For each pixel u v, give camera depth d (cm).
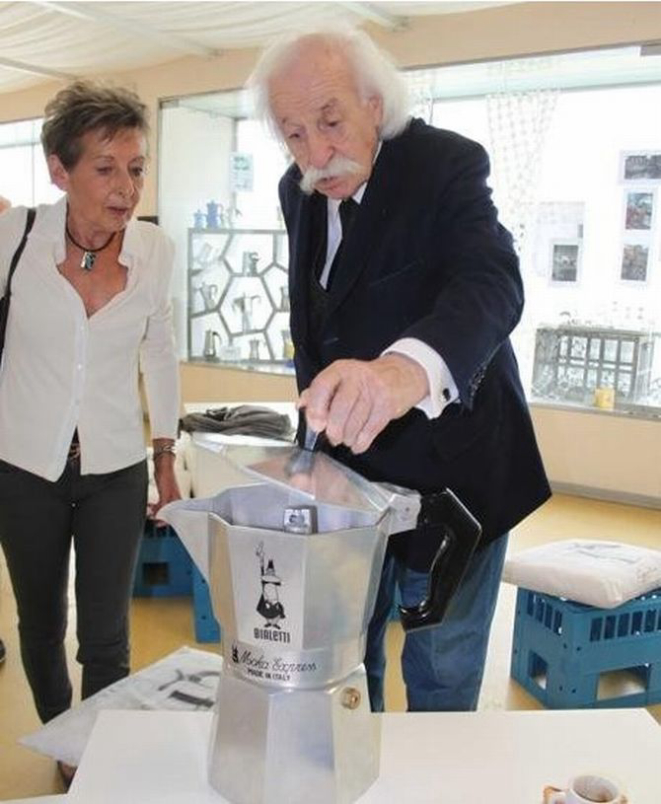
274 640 78
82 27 497
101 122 145
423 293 124
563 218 474
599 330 465
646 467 438
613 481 449
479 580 138
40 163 737
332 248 134
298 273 136
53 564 168
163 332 181
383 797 87
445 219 119
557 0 425
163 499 189
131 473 170
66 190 153
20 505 162
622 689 244
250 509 82
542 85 466
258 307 609
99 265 161
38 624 173
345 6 439
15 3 451
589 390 473
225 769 84
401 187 123
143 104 157
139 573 302
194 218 623
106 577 169
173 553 302
